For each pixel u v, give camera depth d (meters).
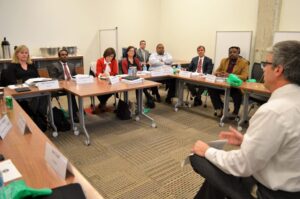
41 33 5.43
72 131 3.49
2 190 0.88
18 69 3.51
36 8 5.28
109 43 5.91
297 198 1.04
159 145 3.08
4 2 4.92
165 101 5.11
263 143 0.99
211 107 4.74
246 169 1.05
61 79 3.95
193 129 3.62
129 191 2.16
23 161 1.20
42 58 5.09
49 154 1.17
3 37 5.04
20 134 1.53
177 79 4.60
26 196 0.86
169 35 7.02
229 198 1.23
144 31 6.93
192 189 2.19
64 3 5.59
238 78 3.55
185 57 6.69
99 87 3.26
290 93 1.03
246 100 3.50
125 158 2.75
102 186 2.23
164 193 2.13
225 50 5.63
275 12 4.71
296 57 1.02
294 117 0.98
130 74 3.99
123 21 6.50
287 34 4.57
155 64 5.39
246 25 5.27
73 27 5.81
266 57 1.13
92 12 5.99
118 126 3.71
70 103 3.39
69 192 0.92
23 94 2.93
